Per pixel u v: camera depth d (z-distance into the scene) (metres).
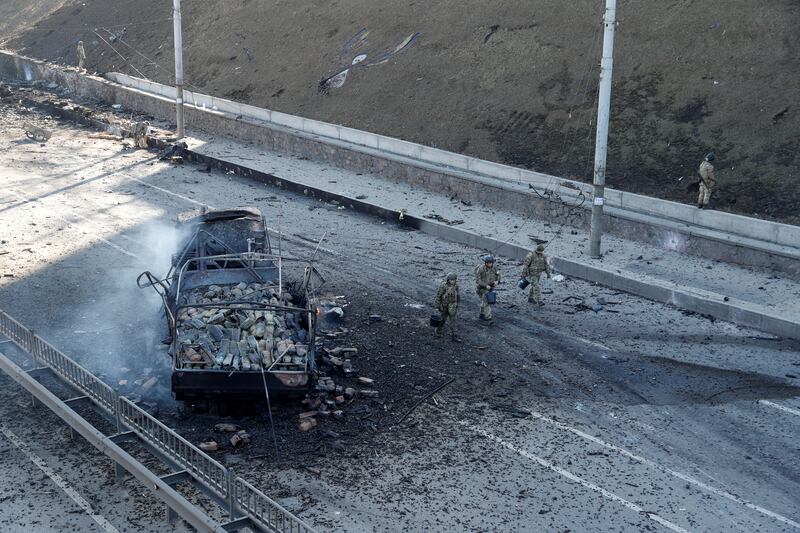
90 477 11.02
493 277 16.89
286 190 27.52
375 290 18.66
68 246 21.03
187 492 10.69
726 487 11.16
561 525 10.21
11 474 11.01
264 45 40.09
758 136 23.83
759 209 21.66
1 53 50.62
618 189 24.09
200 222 16.95
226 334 12.80
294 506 10.41
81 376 12.14
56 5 59.28
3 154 31.39
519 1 33.53
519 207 24.61
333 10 39.69
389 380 14.17
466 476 11.27
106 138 34.88
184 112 36.91
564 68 29.56
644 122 26.05
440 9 35.69
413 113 31.23
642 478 11.34
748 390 14.05
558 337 16.27
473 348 15.66
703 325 17.02
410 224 23.81
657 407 13.43
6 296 17.45
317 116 33.47
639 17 29.72
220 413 12.68
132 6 50.84
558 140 27.12
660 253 21.16
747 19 27.27
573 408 13.36
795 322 16.23
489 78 30.95
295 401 12.90
